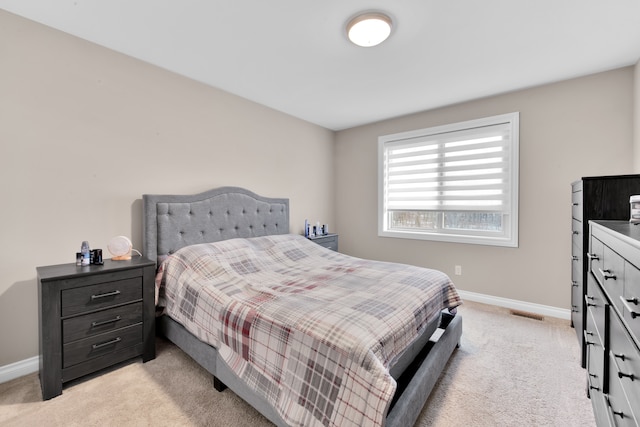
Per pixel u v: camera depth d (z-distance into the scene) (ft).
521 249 9.86
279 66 8.11
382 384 3.44
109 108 7.32
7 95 5.94
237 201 9.88
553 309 9.34
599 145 8.47
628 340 2.96
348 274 7.38
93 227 7.13
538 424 4.83
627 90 8.05
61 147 6.62
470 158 10.88
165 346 7.39
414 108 11.47
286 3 5.56
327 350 3.92
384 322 4.53
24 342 6.18
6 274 5.98
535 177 9.50
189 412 5.04
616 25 6.15
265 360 4.53
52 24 6.31
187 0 5.49
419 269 7.65
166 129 8.43
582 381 5.96
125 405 5.21
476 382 5.96
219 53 7.47
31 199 6.25
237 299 5.61
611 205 5.82
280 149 11.93
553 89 9.11
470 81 9.01
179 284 6.95
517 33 6.47
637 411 2.69
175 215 8.24
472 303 10.66
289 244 9.73
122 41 6.95
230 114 10.04
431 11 5.74
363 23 5.93
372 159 13.52
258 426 4.72
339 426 3.51
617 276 3.34
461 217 11.33
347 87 9.50
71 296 5.61
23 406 5.17
